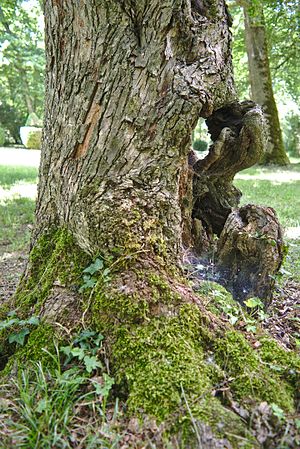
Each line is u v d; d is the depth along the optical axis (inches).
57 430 59.7
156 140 85.4
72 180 89.2
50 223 97.1
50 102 96.3
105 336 73.5
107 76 85.5
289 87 808.3
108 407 65.2
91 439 58.0
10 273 164.9
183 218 117.4
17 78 965.2
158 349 69.8
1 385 70.6
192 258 116.9
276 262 105.4
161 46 84.5
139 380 65.9
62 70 91.4
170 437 58.5
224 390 65.6
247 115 114.2
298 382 68.9
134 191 84.0
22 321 80.8
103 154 85.7
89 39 86.1
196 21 91.8
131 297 74.5
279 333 99.7
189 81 86.3
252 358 71.7
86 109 87.4
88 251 85.0
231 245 108.2
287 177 482.0
